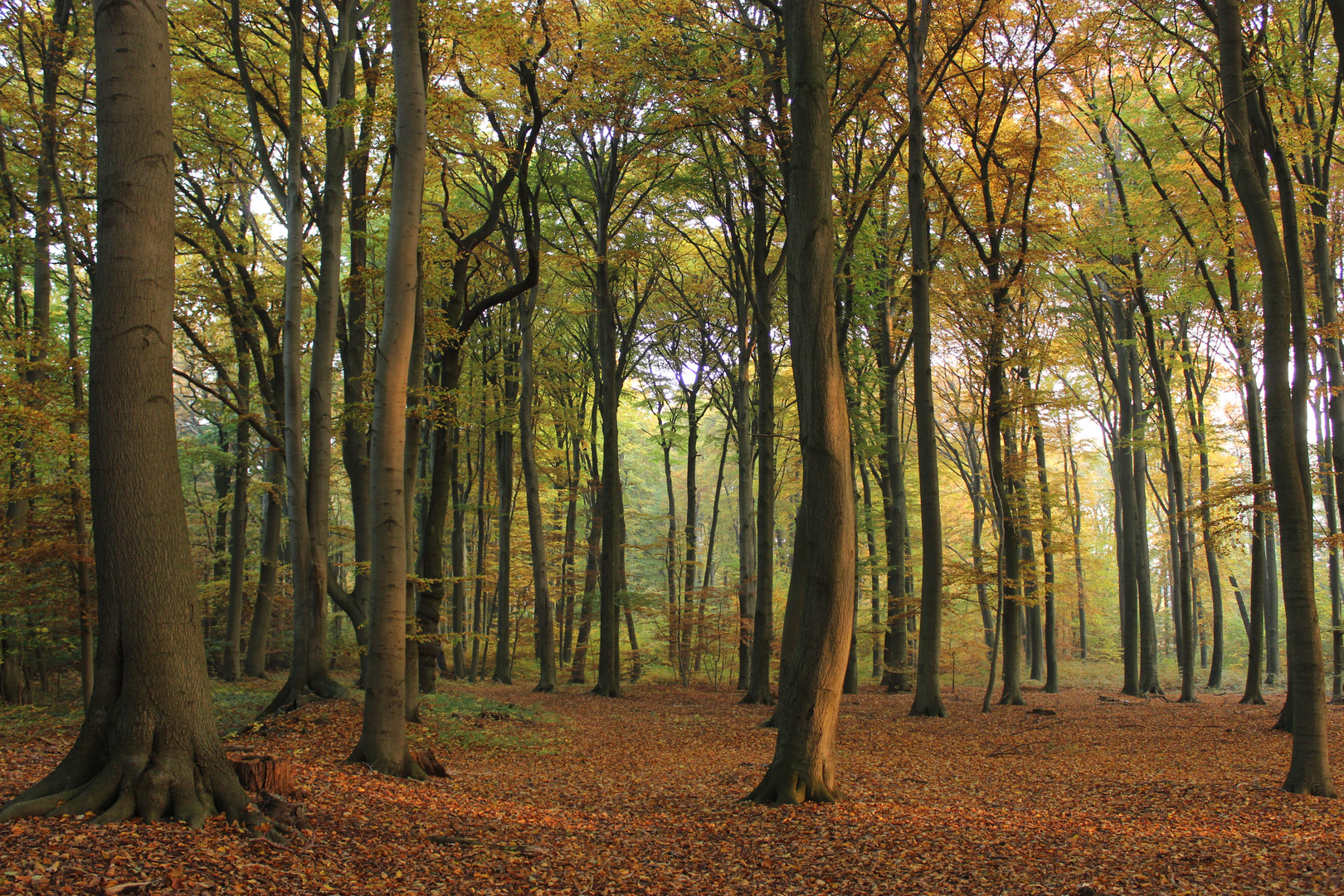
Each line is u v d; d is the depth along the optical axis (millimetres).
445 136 11773
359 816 6777
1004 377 20250
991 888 5738
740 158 18859
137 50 5816
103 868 4668
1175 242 19922
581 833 7449
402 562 9391
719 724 16828
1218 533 13625
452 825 7160
